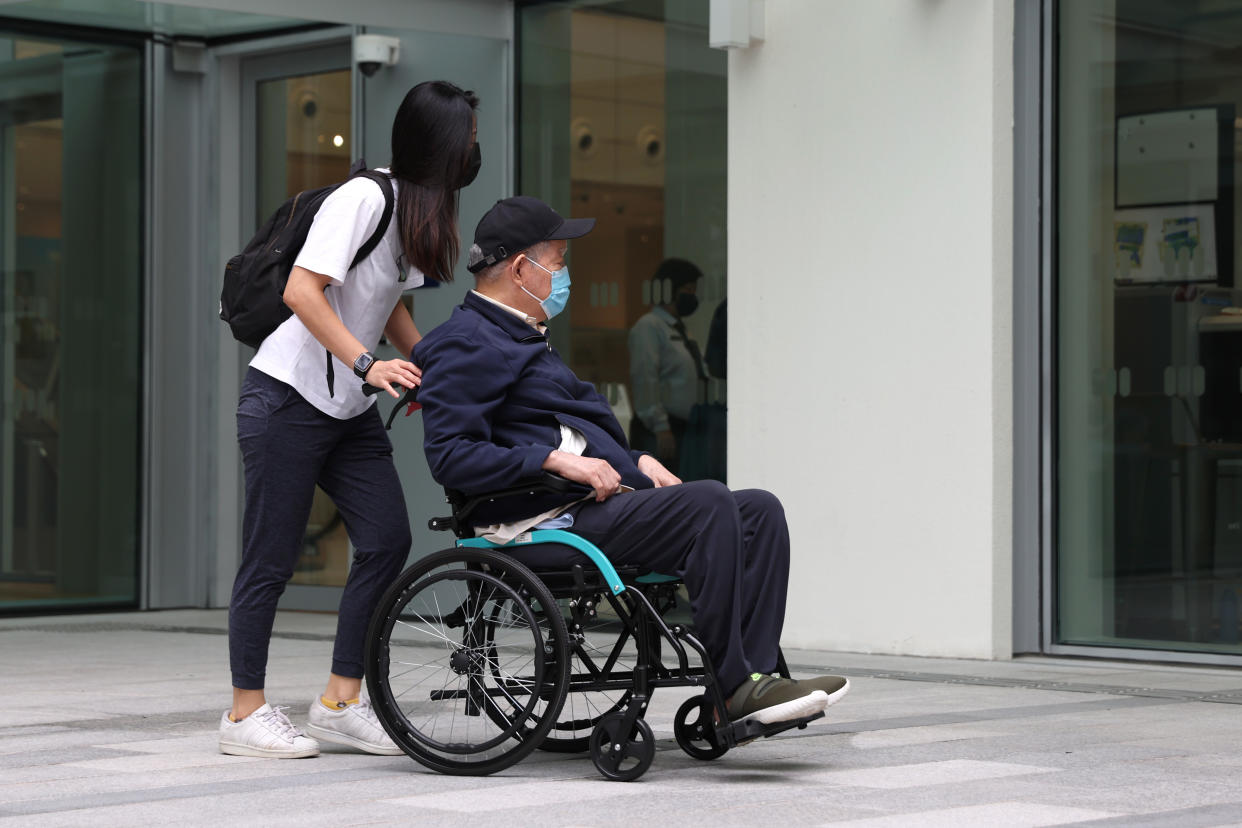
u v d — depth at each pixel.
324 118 12.80
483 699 5.38
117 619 12.47
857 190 9.41
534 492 5.37
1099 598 8.92
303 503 5.88
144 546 13.16
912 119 9.19
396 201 5.82
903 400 9.23
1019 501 9.09
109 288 12.98
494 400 5.45
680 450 10.66
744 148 9.89
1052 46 9.02
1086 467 8.97
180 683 8.30
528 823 4.45
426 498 11.84
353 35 12.24
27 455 12.58
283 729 5.77
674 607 5.65
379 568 5.95
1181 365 8.66
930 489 9.12
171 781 5.22
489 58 11.60
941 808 4.64
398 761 5.67
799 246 9.66
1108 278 8.90
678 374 10.66
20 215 12.52
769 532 5.23
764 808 4.66
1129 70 8.84
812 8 9.57
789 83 9.68
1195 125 8.63
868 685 7.93
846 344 9.45
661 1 10.73
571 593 5.27
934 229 9.10
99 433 12.94
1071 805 4.68
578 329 11.22
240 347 13.41
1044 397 9.02
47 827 4.41
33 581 12.62
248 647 5.82
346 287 5.85
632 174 10.92
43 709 7.20
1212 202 8.58
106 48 12.90
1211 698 7.39
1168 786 5.01
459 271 11.73
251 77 13.26
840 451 9.48
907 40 9.20
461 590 6.17
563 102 11.30
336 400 5.82
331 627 11.64
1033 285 9.05
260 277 5.80
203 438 13.39
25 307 12.55
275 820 4.51
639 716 5.23
